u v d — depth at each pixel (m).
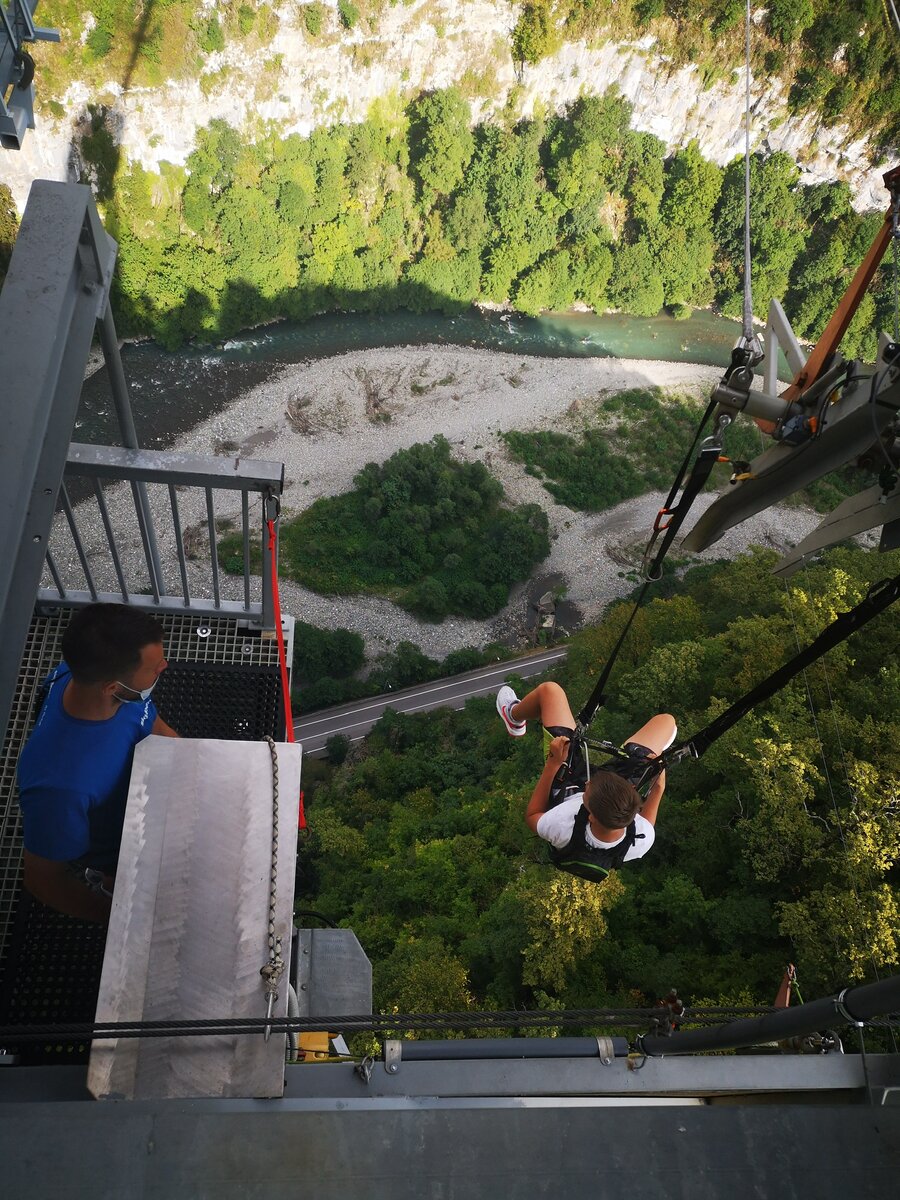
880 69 83.06
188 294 78.12
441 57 80.19
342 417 77.88
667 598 70.31
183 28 73.38
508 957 33.31
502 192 83.44
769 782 29.58
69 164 76.44
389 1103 2.83
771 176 87.25
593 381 83.38
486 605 69.25
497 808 47.66
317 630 65.81
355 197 82.75
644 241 87.62
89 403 74.69
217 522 65.94
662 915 34.50
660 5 78.94
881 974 25.73
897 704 31.25
